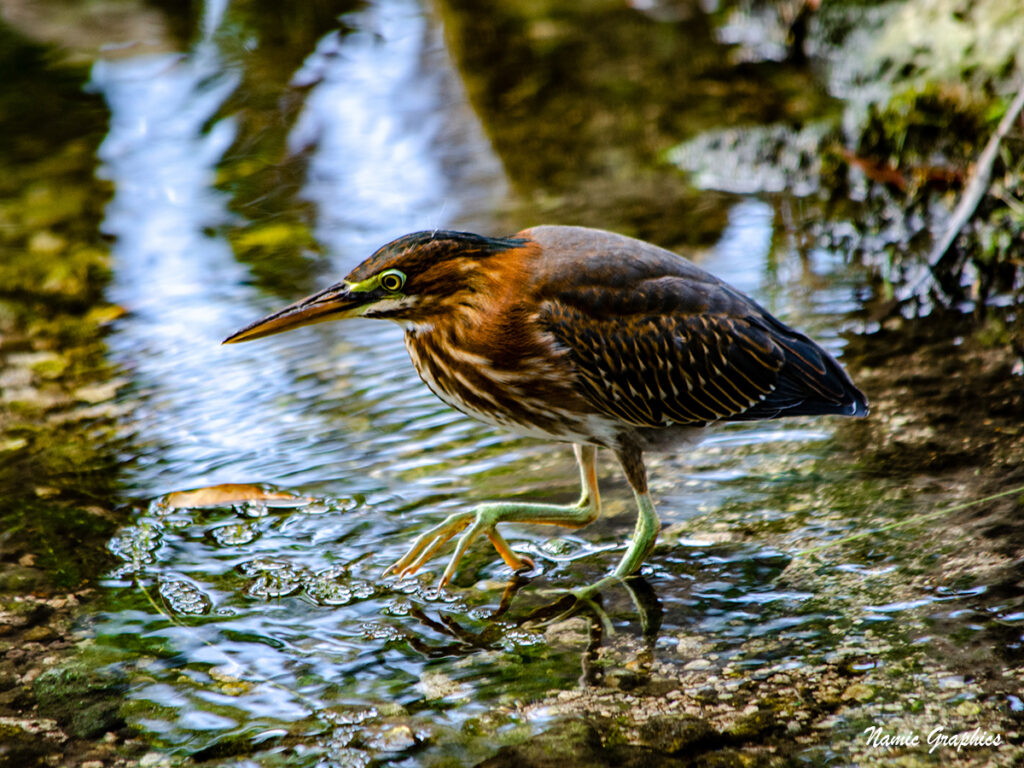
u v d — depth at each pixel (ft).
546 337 27.07
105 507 30.37
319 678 23.41
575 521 27.84
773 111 54.85
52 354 39.81
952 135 46.24
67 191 53.78
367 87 63.46
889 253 41.06
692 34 65.57
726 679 22.31
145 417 35.24
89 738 21.88
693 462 31.12
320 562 27.63
